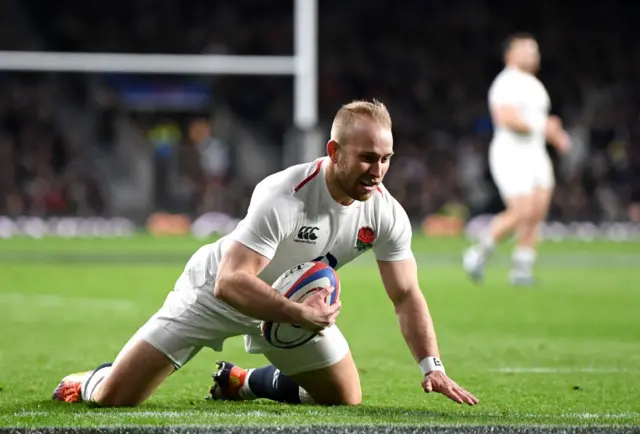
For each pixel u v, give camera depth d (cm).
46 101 4531
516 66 2105
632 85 4828
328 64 4816
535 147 2131
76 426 702
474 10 4988
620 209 4338
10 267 2538
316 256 777
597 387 988
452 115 4684
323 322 718
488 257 2194
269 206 742
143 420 739
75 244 3406
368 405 852
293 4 4875
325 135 4597
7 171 4225
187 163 4309
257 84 4719
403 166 4422
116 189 4422
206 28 4803
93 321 1540
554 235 4125
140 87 4672
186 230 4050
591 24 4972
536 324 1569
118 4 4819
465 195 4344
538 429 704
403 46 4909
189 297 794
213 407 828
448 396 771
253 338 809
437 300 1909
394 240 796
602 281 2327
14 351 1227
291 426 696
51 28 4759
